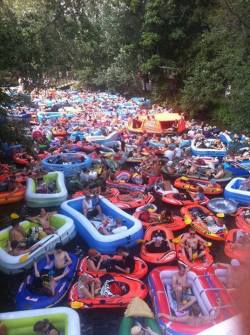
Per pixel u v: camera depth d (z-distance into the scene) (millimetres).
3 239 11719
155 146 23484
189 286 9609
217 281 9547
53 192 16188
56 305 9320
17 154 21078
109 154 21000
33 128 27094
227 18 18812
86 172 17594
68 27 19516
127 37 38469
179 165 18797
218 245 12203
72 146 22844
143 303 8656
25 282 9867
